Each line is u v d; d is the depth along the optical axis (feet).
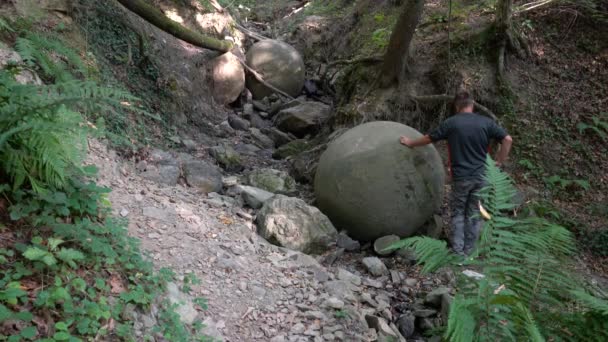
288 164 22.68
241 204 16.79
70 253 8.64
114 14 21.80
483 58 23.48
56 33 17.71
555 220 18.72
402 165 16.22
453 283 14.65
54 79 15.43
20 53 12.65
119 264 9.70
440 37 24.70
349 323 11.49
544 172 20.74
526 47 23.43
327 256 15.34
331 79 30.17
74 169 11.02
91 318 8.25
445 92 23.04
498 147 21.45
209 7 28.37
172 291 10.16
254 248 13.65
